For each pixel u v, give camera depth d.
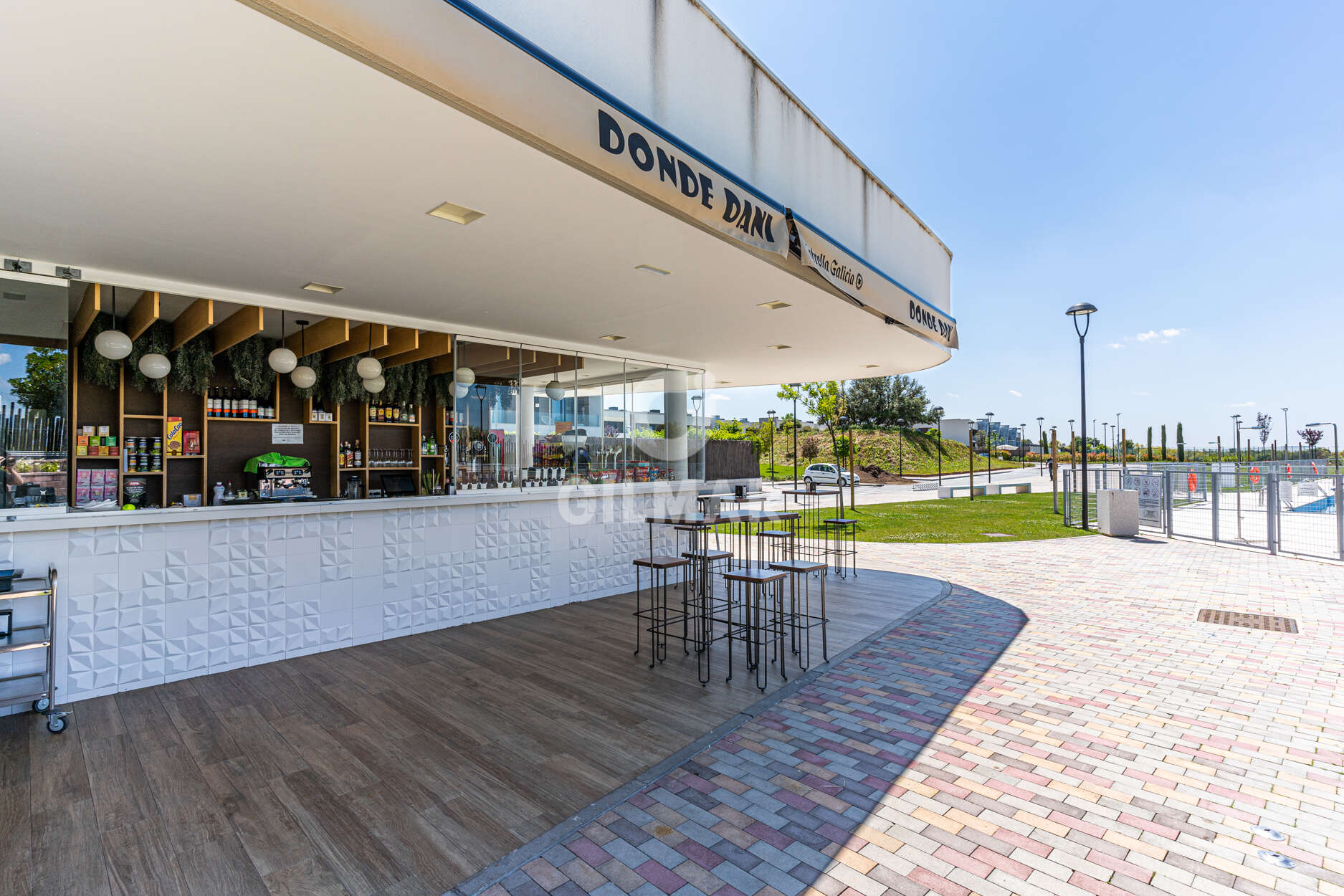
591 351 8.14
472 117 2.31
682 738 3.64
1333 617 6.18
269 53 1.92
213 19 1.74
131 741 3.63
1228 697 4.17
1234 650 5.20
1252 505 14.08
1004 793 2.97
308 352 6.95
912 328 6.32
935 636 5.77
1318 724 3.73
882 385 47.34
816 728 3.75
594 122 2.67
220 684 4.61
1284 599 6.98
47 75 2.04
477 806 2.91
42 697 3.93
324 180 2.97
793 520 6.09
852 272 5.04
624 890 2.28
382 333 6.26
